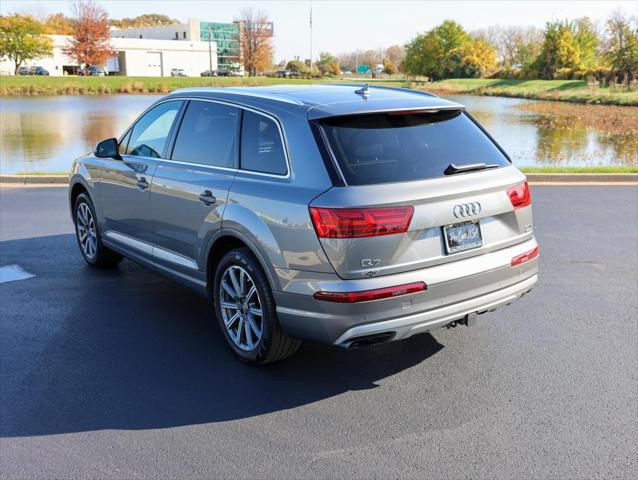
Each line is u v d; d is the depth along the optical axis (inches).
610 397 151.2
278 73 4409.5
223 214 162.6
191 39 5059.1
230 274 166.7
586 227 323.3
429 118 159.8
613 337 187.9
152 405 148.2
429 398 151.2
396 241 138.6
